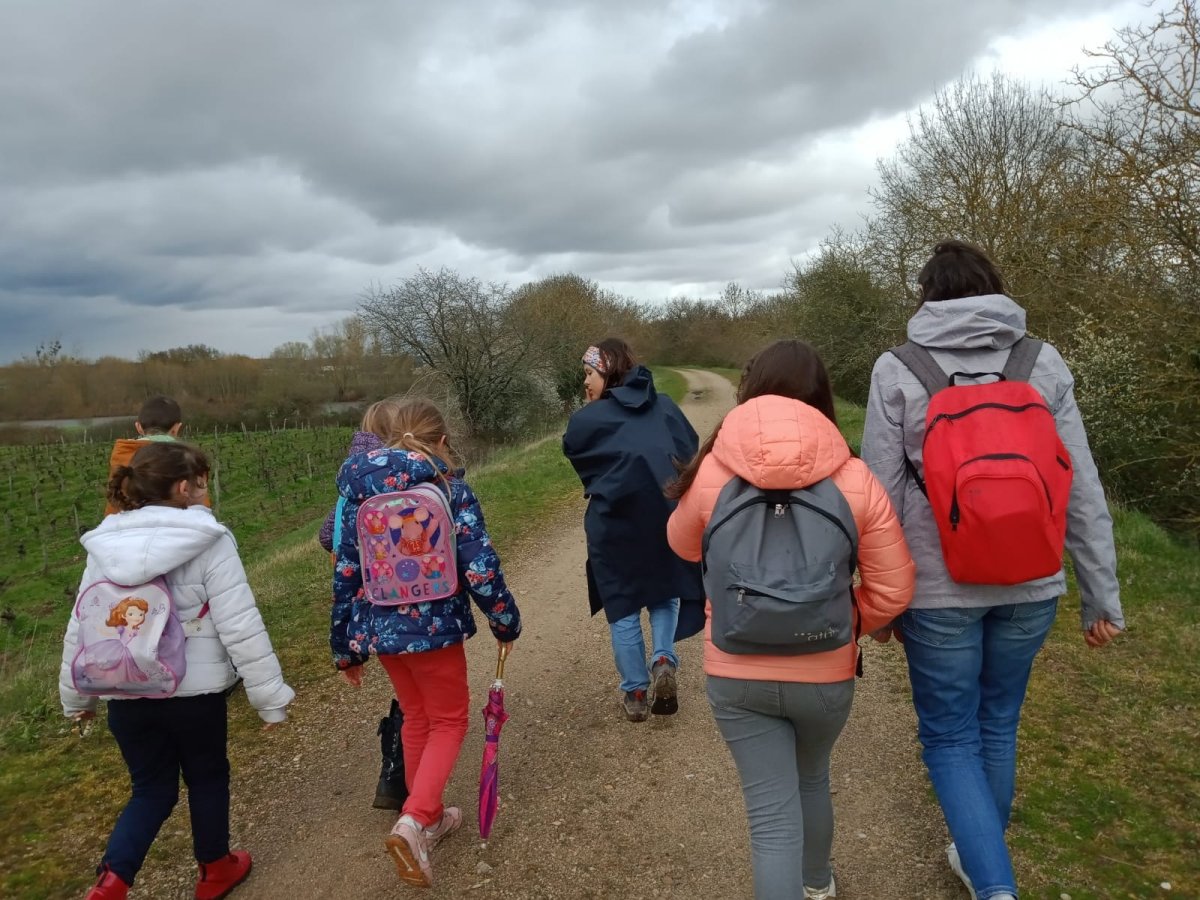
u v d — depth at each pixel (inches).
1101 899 101.6
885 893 106.3
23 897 113.0
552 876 114.2
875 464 93.4
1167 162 306.0
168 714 102.3
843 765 139.4
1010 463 81.6
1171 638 180.5
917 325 95.0
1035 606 89.1
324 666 195.0
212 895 112.0
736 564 79.5
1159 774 128.7
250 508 775.1
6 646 418.0
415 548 107.7
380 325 1053.8
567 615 230.5
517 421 1127.6
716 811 127.4
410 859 102.7
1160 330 329.4
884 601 85.2
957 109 579.2
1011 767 96.3
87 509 769.6
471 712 169.5
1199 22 290.7
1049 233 402.6
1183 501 330.3
